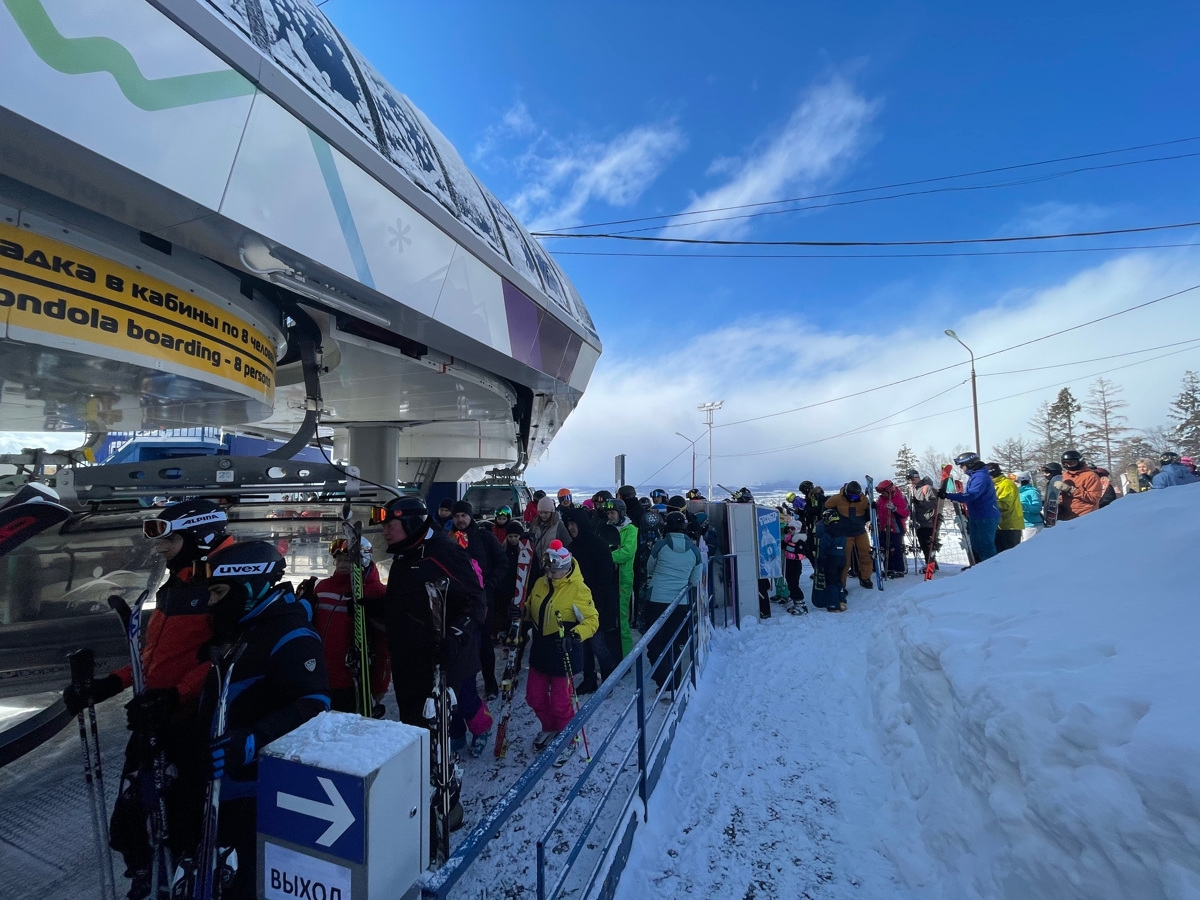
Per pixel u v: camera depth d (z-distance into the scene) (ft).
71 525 11.63
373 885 4.52
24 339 9.24
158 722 6.65
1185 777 4.72
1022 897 6.00
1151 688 5.70
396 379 25.29
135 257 11.03
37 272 9.46
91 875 8.41
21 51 7.41
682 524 17.29
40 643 11.32
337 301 14.52
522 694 16.46
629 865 8.78
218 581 6.29
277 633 6.44
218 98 10.08
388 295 15.03
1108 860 5.09
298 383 25.45
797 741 12.38
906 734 10.11
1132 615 7.36
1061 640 7.59
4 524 5.84
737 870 8.55
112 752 11.88
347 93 14.47
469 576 10.54
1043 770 6.02
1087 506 25.99
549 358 26.50
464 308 18.70
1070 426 177.78
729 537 22.81
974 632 9.41
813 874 8.33
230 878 5.48
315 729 5.29
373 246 14.35
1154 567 8.23
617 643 16.40
